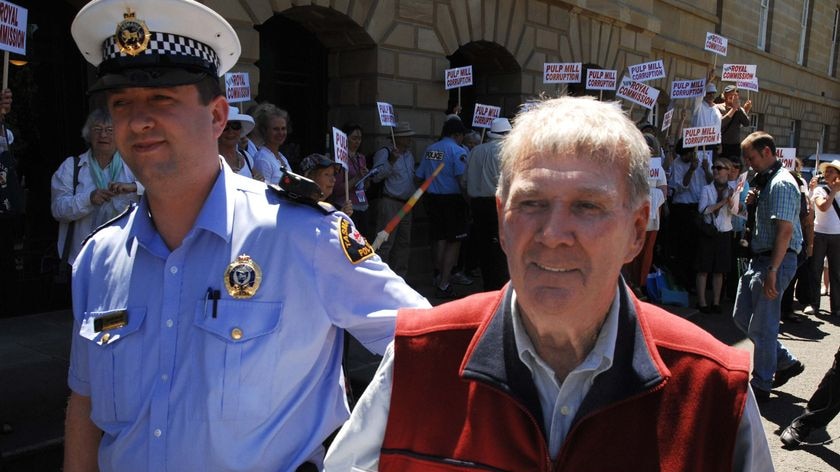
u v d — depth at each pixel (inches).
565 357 50.4
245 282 60.2
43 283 243.0
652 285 318.7
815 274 314.7
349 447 56.1
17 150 237.6
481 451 49.5
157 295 61.5
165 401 59.0
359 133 285.0
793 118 842.2
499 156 51.6
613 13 447.8
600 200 45.6
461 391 50.9
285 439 60.9
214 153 62.6
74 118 252.4
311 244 62.6
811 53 857.5
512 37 378.3
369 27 306.2
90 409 67.0
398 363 52.9
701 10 592.4
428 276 342.3
